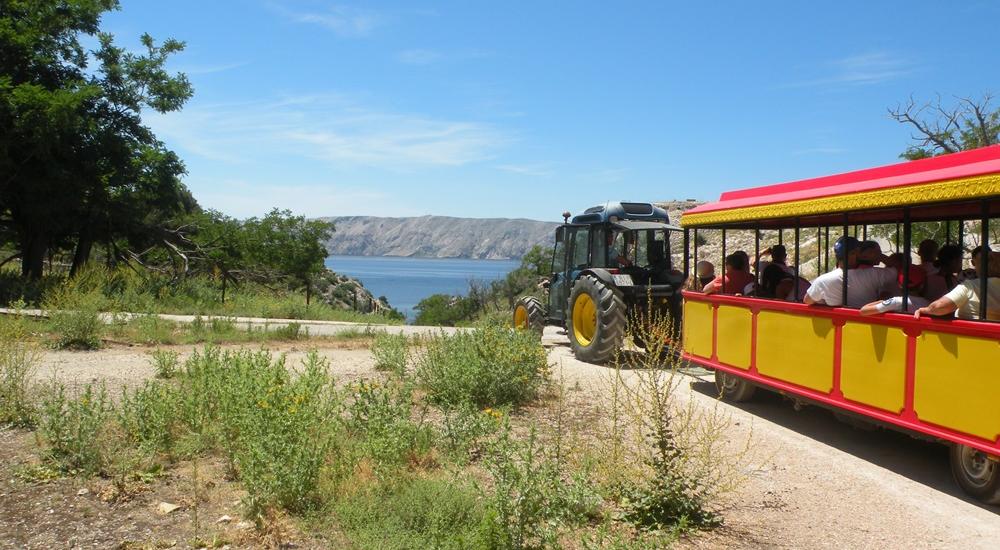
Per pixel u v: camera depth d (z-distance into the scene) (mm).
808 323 7320
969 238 12742
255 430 5293
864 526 4926
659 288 11750
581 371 10867
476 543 4043
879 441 7254
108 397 7926
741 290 9203
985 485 5387
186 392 6871
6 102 21625
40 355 10859
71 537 4250
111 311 16594
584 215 13438
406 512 4500
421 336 14547
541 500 4375
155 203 28156
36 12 24656
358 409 6398
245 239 32156
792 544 4562
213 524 4477
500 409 7574
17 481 5188
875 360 6383
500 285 57844
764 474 6059
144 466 5512
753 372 8312
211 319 15930
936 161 6012
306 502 4738
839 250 7391
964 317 5688
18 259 40500
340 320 22797
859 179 6918
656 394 5453
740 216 8445
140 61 26719
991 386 5180
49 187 23547
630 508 4840
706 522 4777
